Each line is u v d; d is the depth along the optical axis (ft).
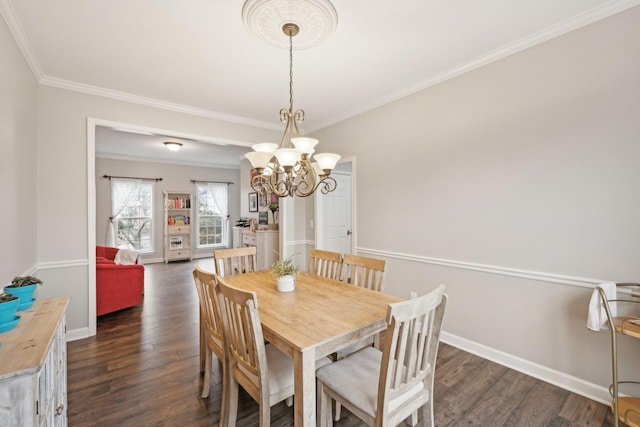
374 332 5.19
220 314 5.54
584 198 6.41
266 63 8.30
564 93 6.64
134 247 22.44
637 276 5.82
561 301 6.79
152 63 8.26
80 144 9.57
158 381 7.09
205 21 6.41
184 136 11.80
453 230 8.80
